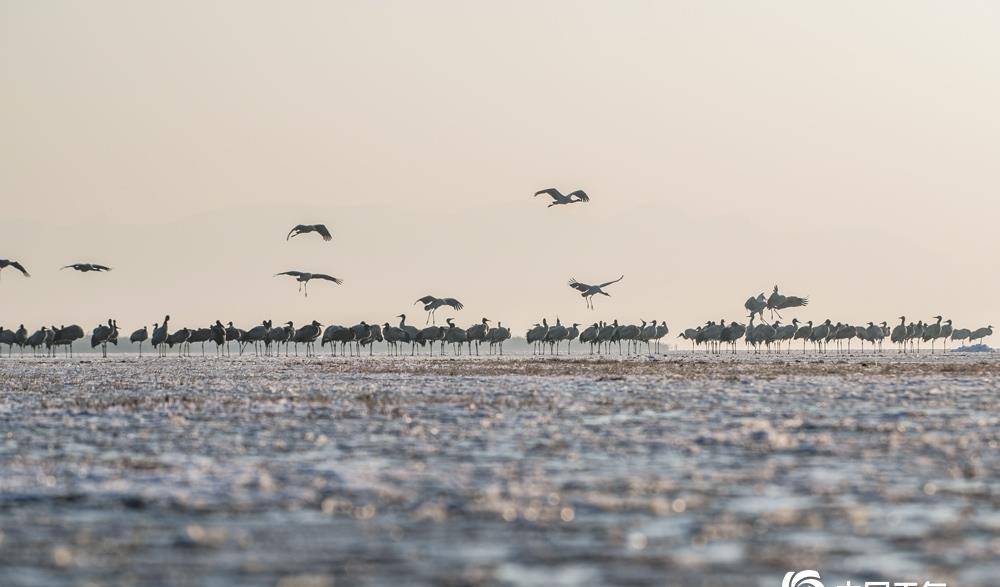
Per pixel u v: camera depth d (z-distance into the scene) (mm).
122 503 19766
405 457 24953
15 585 14719
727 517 18328
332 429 30594
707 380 50719
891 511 18688
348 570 15398
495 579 14969
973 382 47688
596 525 17875
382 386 49125
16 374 66938
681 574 15180
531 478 21906
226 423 32594
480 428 30391
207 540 17047
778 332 116188
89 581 14898
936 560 15805
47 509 19328
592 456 24766
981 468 22609
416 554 16219
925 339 123000
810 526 17719
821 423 30500
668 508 19016
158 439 28875
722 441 26828
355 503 19594
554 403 37875
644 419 32312
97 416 35500
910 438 27188
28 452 26641
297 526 17938
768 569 15398
